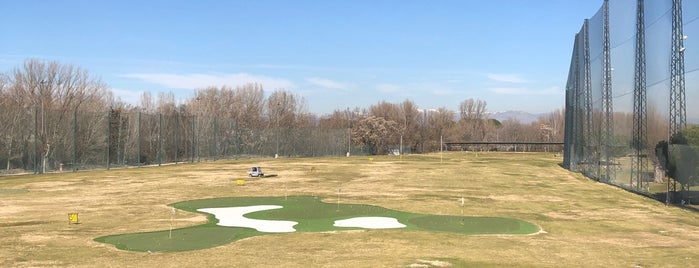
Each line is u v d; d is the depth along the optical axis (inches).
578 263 554.3
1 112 1770.4
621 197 1205.1
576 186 1470.2
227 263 548.7
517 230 784.9
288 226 812.0
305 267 525.3
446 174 1849.2
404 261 550.6
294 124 4266.7
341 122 4606.3
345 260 560.1
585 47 1831.9
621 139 1400.1
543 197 1204.5
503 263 547.8
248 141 3100.4
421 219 884.6
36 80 2536.9
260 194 1237.7
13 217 872.3
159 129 2345.0
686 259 576.1
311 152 3371.1
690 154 981.2
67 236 710.5
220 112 3848.4
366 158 3097.9
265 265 537.3
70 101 2625.5
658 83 1127.0
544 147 4596.5
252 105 4101.9
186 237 713.0
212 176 1712.6
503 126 5369.1
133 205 1034.7
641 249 639.1
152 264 546.3
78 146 2015.3
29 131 1844.2
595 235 744.3
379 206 1039.6
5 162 1771.7
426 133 4817.9
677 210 991.6
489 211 980.6
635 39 1272.1
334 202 1100.5
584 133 1872.5
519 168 2223.2
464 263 543.8
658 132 1133.7
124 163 2190.0
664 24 1089.4
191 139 2640.3
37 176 1692.9
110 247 641.0
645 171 1222.3
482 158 3164.4
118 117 2169.0
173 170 1984.5
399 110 4729.3
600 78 1619.1
